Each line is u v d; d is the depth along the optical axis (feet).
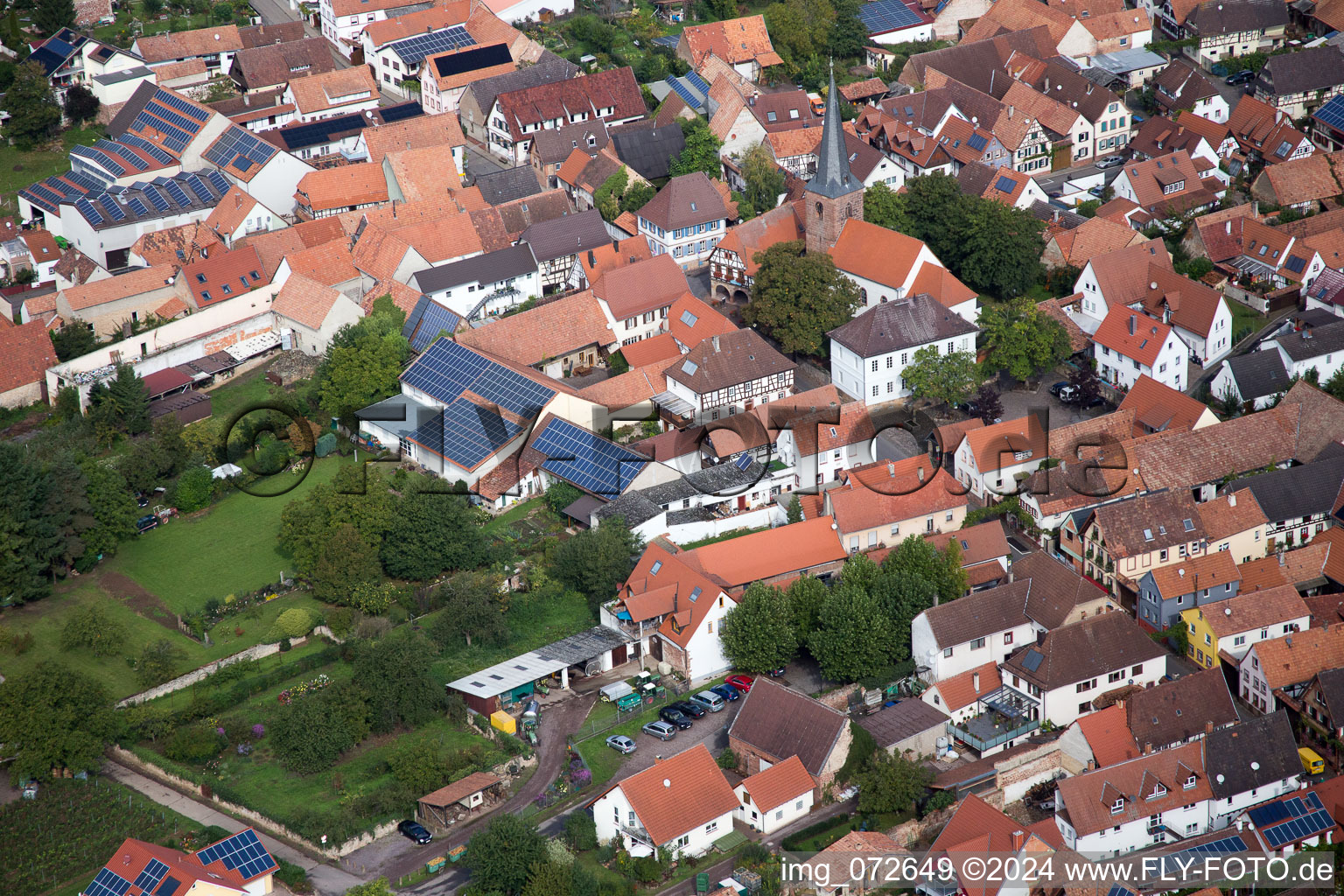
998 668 538.88
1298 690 538.88
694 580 555.28
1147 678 540.11
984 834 462.60
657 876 466.29
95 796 506.89
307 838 483.10
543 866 453.58
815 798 495.82
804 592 552.41
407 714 529.45
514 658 552.00
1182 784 492.13
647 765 510.99
